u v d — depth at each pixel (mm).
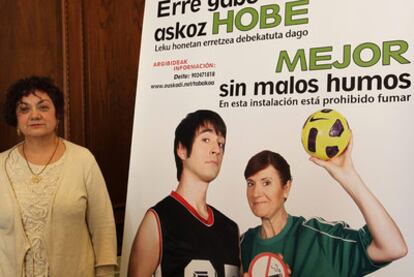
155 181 1627
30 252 1523
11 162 1603
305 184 1375
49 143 1625
